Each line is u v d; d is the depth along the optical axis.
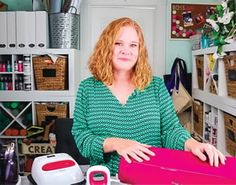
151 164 0.83
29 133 2.83
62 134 1.94
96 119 1.08
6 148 1.17
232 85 2.18
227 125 2.31
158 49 3.38
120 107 1.08
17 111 2.95
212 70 2.50
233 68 2.13
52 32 2.90
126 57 1.08
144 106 1.09
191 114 3.21
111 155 1.03
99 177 0.91
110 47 1.09
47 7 2.92
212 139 2.54
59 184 1.07
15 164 1.15
